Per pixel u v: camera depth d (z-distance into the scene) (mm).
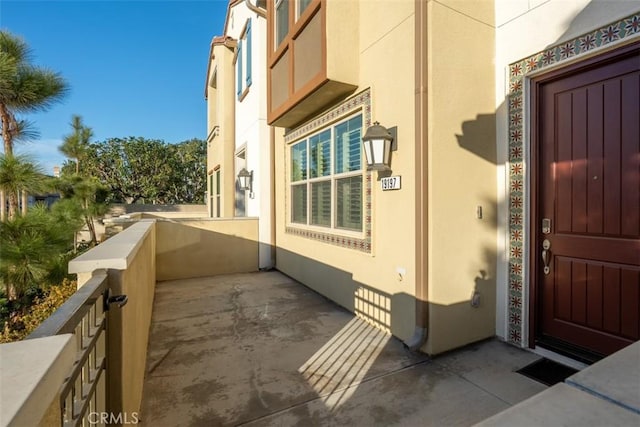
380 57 3979
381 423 2338
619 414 984
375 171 4055
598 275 2920
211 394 2727
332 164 5191
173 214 15469
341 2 4309
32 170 4711
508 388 2730
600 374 1215
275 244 7691
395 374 2977
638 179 2678
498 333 3635
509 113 3502
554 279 3232
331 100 4973
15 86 5066
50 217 4836
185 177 25078
